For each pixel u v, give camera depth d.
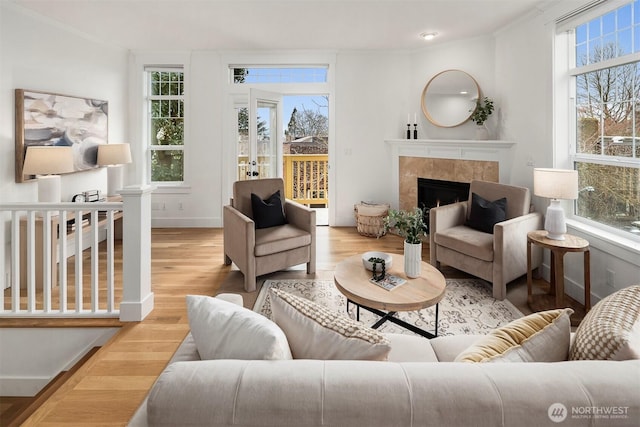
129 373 1.96
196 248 4.33
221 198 5.32
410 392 0.78
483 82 4.38
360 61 5.12
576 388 0.77
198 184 5.30
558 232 2.70
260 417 0.77
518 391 0.77
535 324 1.15
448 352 1.48
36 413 1.66
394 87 5.14
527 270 2.87
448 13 3.65
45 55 3.56
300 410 0.77
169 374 0.85
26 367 2.50
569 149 3.22
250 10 3.57
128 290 2.51
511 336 1.12
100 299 2.93
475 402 0.75
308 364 0.87
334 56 5.09
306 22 3.91
